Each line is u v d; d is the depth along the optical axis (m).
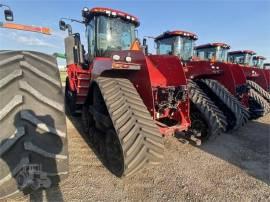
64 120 1.63
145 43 5.16
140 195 2.40
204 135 4.07
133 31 4.47
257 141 4.44
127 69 2.88
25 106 1.48
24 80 1.51
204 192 2.53
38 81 1.57
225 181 2.80
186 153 3.63
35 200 2.14
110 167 2.86
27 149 1.48
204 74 4.98
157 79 3.61
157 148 2.58
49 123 1.56
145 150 2.49
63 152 1.62
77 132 4.38
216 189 2.61
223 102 4.64
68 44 5.22
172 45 6.78
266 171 3.13
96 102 3.25
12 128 1.44
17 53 1.62
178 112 3.61
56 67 1.73
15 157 1.46
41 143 1.53
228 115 4.72
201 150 3.80
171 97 3.51
